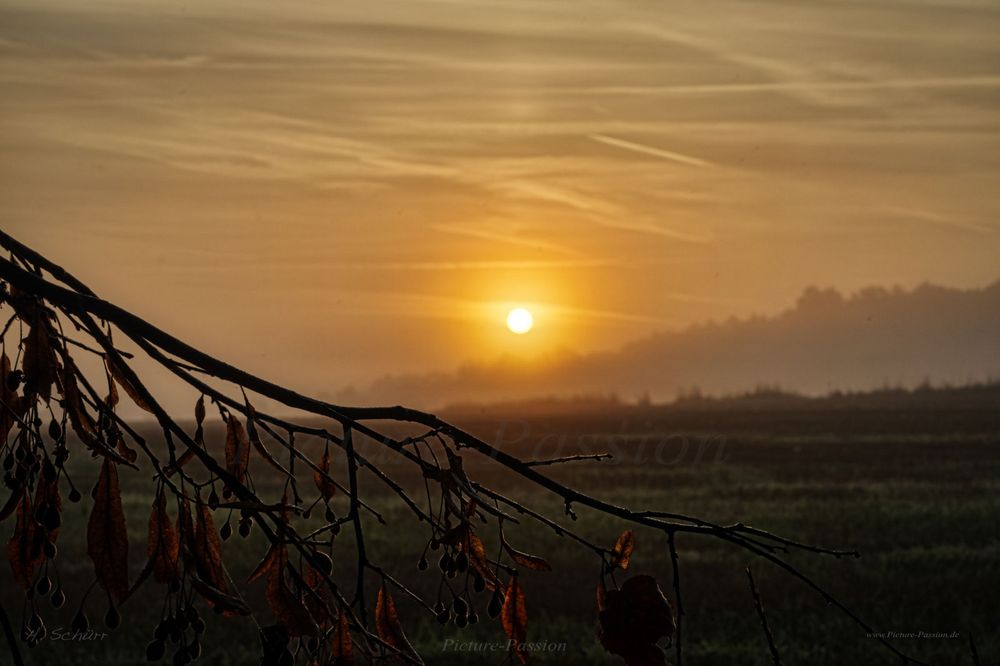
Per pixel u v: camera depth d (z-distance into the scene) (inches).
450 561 96.0
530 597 762.2
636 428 2650.1
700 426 2684.5
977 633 652.1
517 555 96.6
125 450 94.1
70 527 959.6
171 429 91.2
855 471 1594.5
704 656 620.4
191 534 88.4
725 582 814.5
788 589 786.8
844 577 820.6
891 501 1251.8
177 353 91.0
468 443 93.7
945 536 1013.8
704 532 92.0
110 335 93.9
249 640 633.0
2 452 96.6
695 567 865.5
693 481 1514.5
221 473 90.4
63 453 92.0
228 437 98.1
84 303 89.9
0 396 97.5
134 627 672.4
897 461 1726.1
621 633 90.4
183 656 85.7
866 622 686.5
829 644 636.7
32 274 90.3
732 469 1660.9
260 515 90.5
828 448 1977.1
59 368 91.7
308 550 92.6
